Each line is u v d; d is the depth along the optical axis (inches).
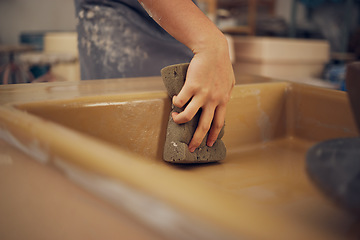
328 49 120.3
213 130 20.4
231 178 19.1
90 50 31.4
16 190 10.0
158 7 19.1
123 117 20.4
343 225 11.5
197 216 5.5
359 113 11.1
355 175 7.7
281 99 27.5
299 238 5.1
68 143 8.4
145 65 31.0
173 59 31.3
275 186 17.8
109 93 20.6
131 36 30.3
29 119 10.8
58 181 8.1
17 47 100.1
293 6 144.2
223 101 19.7
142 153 21.3
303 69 115.6
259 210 5.8
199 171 20.2
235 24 136.8
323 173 7.9
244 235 5.0
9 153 10.5
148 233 5.9
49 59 95.3
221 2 136.4
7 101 17.0
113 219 6.6
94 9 30.3
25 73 100.2
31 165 9.3
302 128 27.1
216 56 18.7
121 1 29.8
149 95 21.3
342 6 146.2
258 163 22.1
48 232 8.6
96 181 7.1
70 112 18.3
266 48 106.4
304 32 152.1
